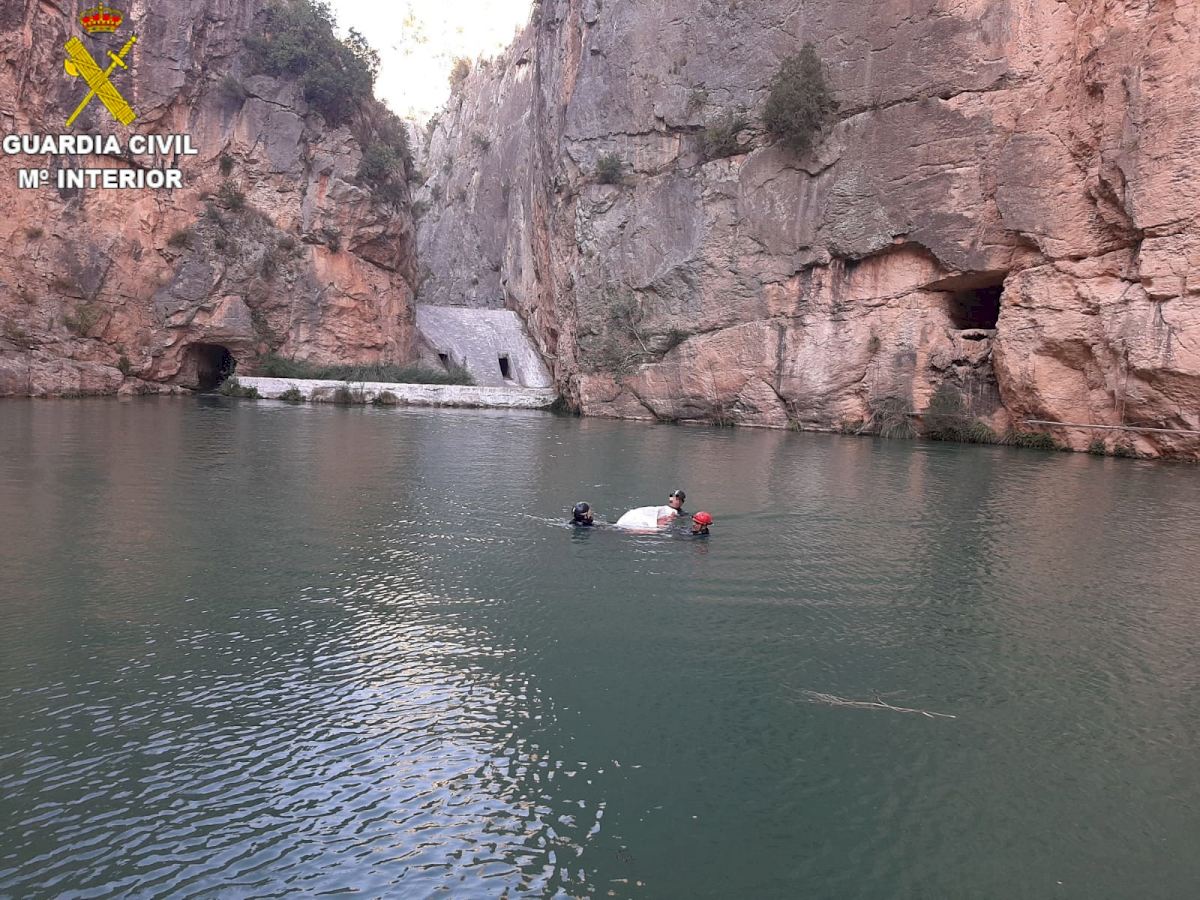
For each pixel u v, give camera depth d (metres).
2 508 11.03
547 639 6.81
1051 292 24.02
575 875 3.88
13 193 37.34
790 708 5.67
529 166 61.16
